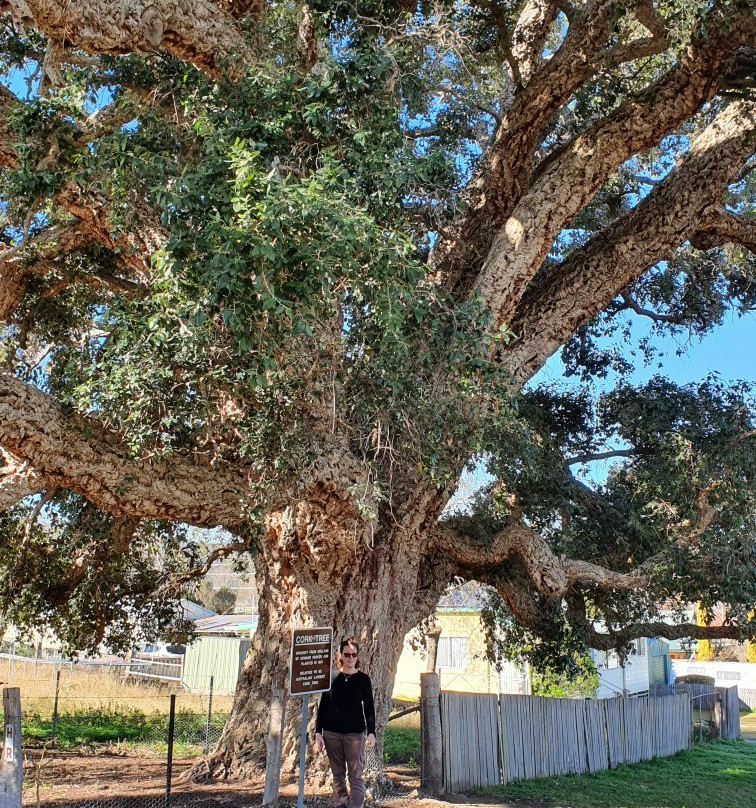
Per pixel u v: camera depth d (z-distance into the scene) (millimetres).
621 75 13555
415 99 9961
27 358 12805
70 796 9383
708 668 39500
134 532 14586
